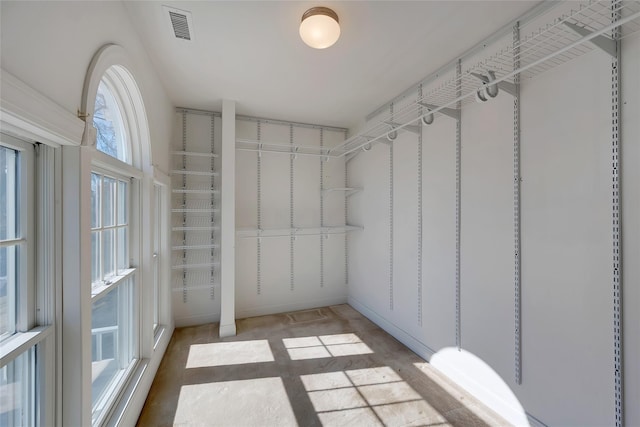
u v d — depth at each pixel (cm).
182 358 242
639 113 117
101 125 159
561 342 144
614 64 123
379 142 295
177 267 290
